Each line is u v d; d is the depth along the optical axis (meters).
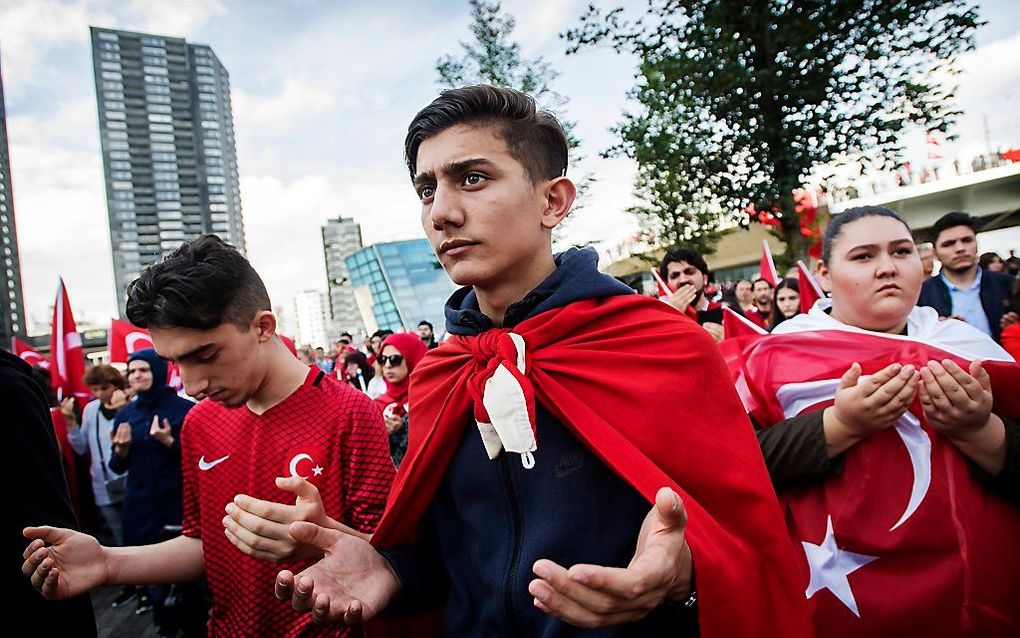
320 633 1.56
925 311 1.77
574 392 1.14
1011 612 1.42
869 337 1.66
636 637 1.04
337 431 1.71
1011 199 23.86
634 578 0.72
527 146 1.13
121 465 3.90
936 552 1.46
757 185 8.40
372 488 1.68
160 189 91.81
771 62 8.08
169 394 3.91
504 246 1.11
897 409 1.44
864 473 1.52
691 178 9.38
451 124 1.11
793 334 1.80
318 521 1.16
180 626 2.67
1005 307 3.81
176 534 3.56
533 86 9.88
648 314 1.23
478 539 1.15
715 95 8.21
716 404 1.13
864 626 1.48
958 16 7.31
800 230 8.55
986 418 1.42
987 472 1.46
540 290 1.19
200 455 1.80
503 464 1.13
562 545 1.05
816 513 1.58
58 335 6.13
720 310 4.24
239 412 1.79
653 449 1.09
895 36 7.60
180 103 94.88
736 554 0.99
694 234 11.49
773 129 7.97
